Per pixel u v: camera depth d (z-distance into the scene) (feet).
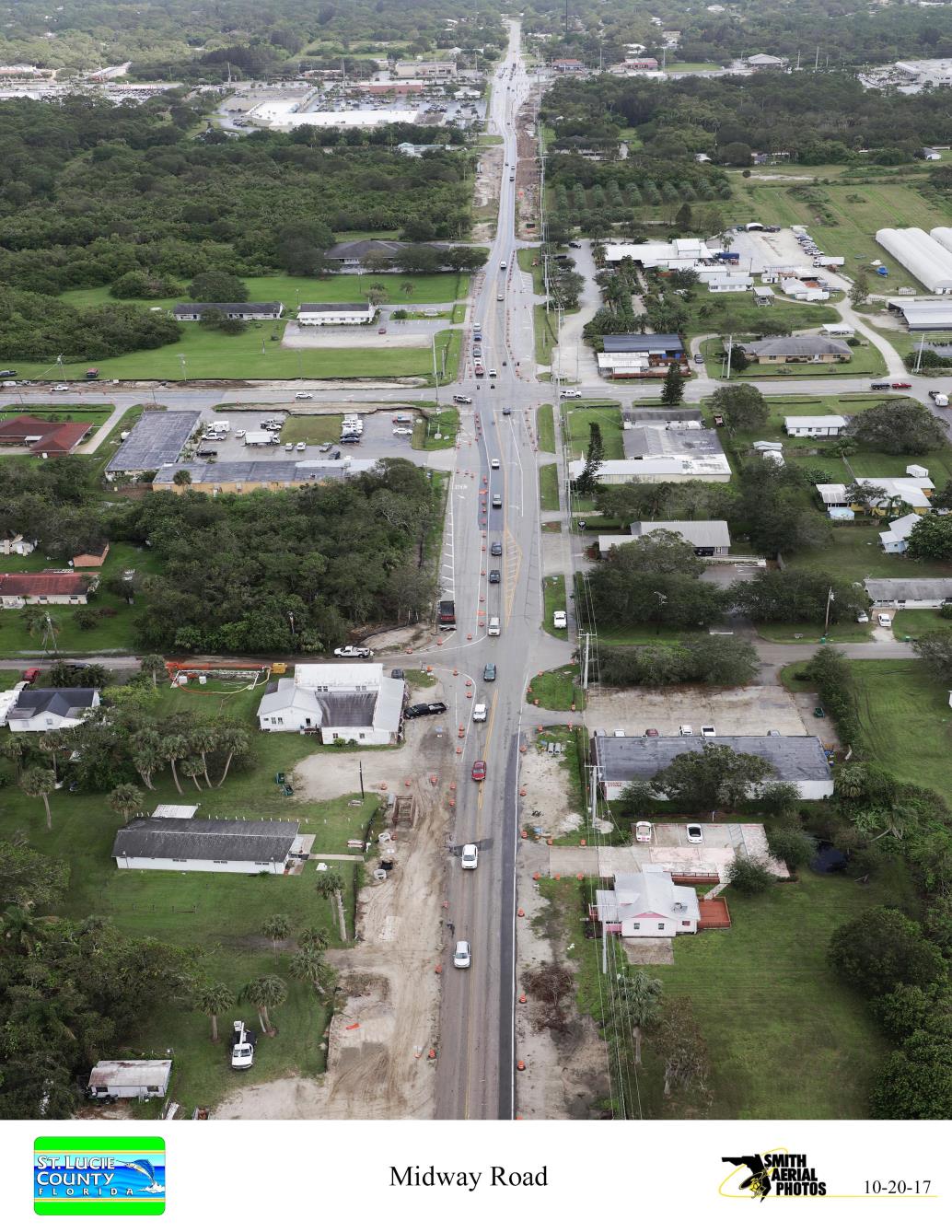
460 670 586.04
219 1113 351.25
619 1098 352.90
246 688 574.15
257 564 640.58
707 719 540.93
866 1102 349.61
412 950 412.98
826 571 637.71
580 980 398.42
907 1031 361.51
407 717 547.90
